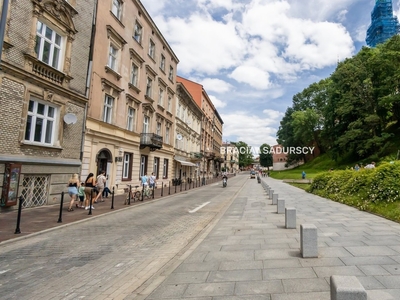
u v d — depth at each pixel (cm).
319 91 6350
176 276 420
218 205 1455
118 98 1889
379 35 9438
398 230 684
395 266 431
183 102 3606
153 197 1725
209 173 5772
